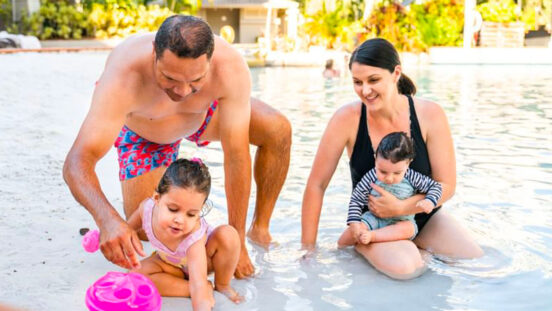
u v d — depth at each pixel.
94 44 25.58
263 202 3.83
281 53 22.91
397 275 3.21
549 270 3.27
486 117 8.84
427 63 20.94
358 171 3.83
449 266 3.39
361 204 3.67
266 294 2.99
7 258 3.20
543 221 4.09
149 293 2.54
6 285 2.84
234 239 2.92
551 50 20.97
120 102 2.91
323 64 20.72
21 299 2.68
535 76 15.90
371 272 3.32
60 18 26.11
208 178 2.76
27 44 22.38
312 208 3.77
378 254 3.35
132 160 3.69
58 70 14.54
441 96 11.61
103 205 2.68
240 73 3.17
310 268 3.38
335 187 5.13
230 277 3.00
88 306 2.44
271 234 3.97
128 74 2.92
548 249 3.58
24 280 2.92
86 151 2.82
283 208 4.51
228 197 3.37
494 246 3.65
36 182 4.75
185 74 2.52
